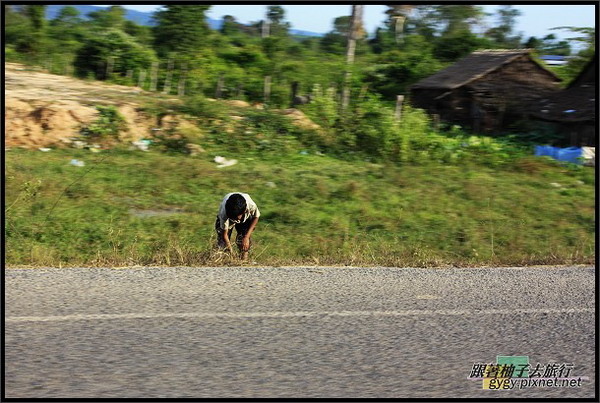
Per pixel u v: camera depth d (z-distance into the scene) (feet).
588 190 66.08
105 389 16.15
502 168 75.36
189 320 20.98
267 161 71.97
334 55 144.25
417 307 23.22
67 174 58.34
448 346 19.80
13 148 66.18
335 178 65.41
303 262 30.73
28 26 149.07
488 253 41.75
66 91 90.63
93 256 34.73
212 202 53.93
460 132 104.27
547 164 76.74
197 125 78.23
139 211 50.01
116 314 21.20
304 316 21.80
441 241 45.80
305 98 122.21
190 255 30.07
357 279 26.50
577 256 34.53
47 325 20.04
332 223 49.03
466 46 157.58
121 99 86.33
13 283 24.06
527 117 111.86
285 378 17.17
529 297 24.94
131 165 63.62
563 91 112.98
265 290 24.44
